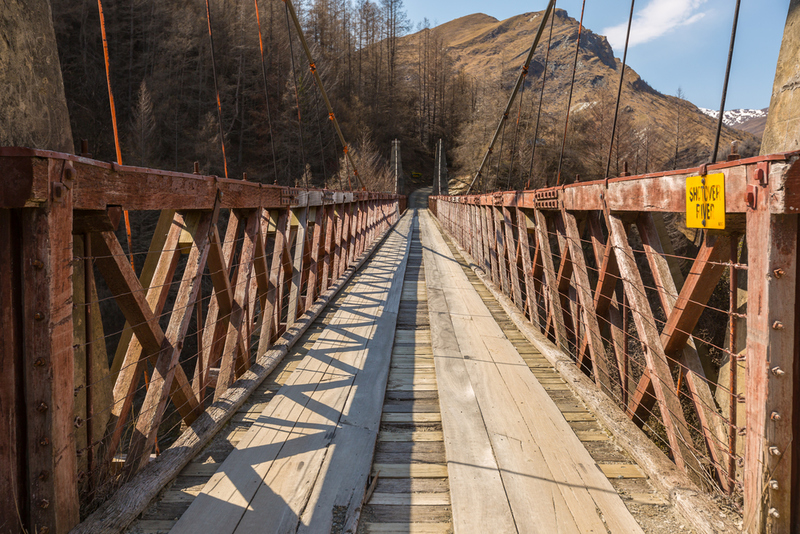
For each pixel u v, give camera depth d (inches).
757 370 51.5
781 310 49.0
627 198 81.2
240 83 1309.1
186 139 1107.9
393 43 2576.3
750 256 51.8
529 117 1497.3
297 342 136.1
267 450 76.5
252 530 58.1
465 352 126.2
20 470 49.9
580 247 112.0
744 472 54.4
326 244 200.2
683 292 68.6
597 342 102.7
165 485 67.6
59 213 48.9
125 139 1027.9
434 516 62.3
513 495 64.7
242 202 98.8
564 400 98.0
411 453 78.5
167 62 1142.3
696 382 69.6
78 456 59.5
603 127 1432.1
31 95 77.2
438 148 1908.2
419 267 287.0
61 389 51.1
